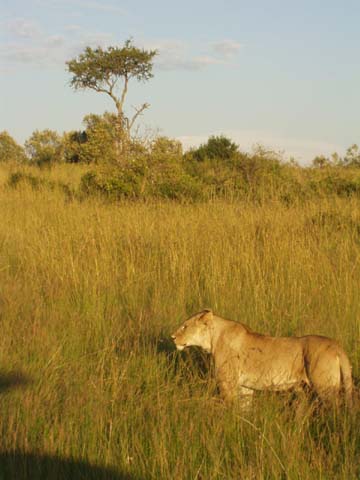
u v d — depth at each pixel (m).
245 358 7.66
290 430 6.67
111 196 22.62
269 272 12.46
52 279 12.93
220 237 14.45
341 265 12.41
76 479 6.37
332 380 7.07
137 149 25.98
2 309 11.16
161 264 13.73
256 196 18.95
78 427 7.00
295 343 7.48
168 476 6.04
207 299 11.45
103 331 10.21
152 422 6.92
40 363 8.73
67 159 46.34
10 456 6.42
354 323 9.95
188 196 22.03
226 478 6.09
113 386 7.84
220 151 40.19
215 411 7.21
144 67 48.94
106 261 13.45
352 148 33.28
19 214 20.22
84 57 48.81
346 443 6.49
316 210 16.81
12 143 52.81
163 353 9.06
